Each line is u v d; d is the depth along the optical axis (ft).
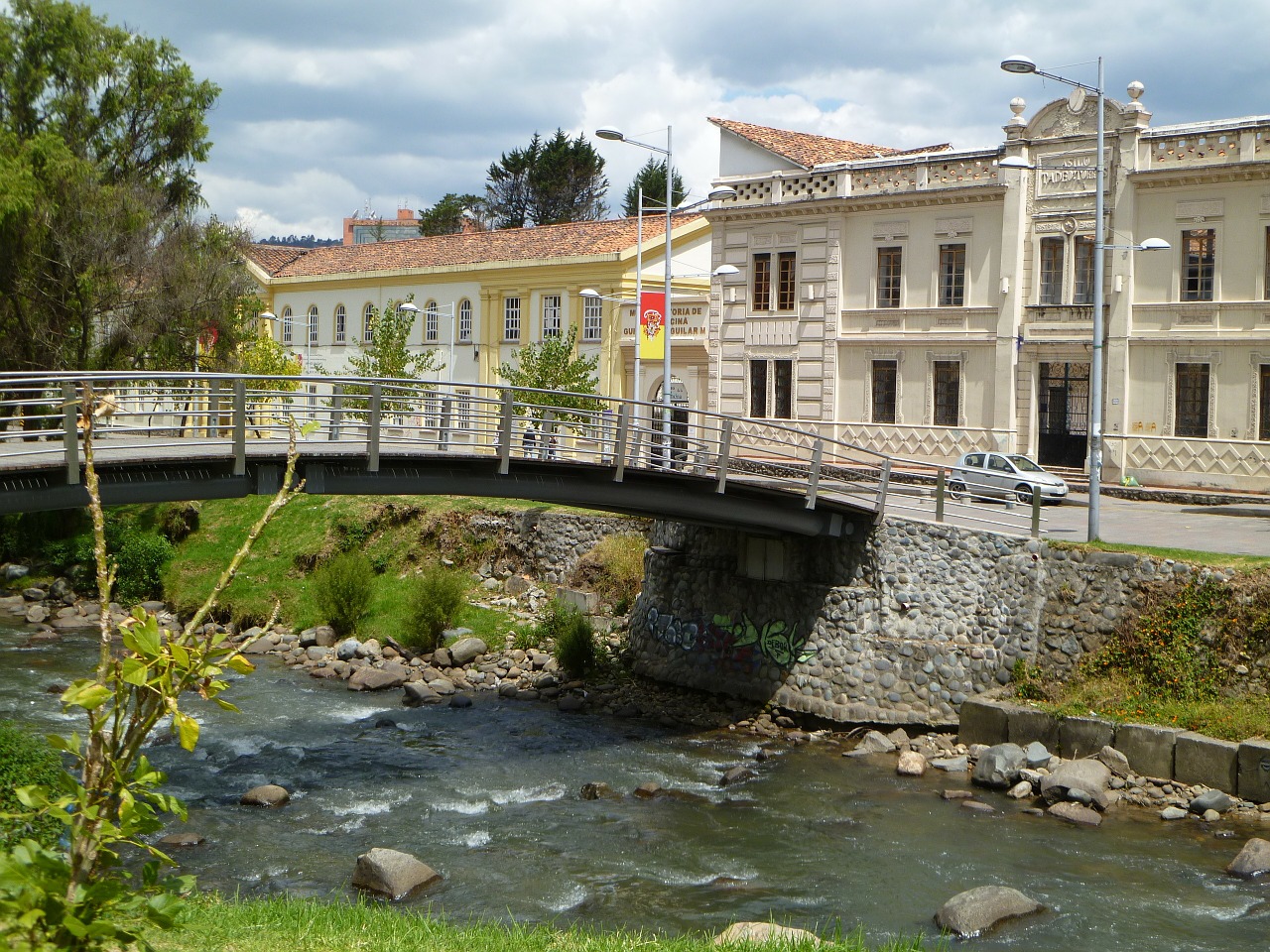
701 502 82.23
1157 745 72.64
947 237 142.82
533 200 329.72
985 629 85.35
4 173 131.13
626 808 68.74
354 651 106.01
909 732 85.40
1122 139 130.21
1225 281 125.39
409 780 73.36
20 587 131.95
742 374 159.22
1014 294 137.59
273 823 64.69
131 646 20.72
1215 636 78.18
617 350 168.14
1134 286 130.72
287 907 42.19
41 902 19.69
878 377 148.97
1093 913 53.31
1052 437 138.41
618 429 77.87
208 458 64.23
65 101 149.07
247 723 85.87
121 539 130.31
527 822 65.87
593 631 104.58
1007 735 79.25
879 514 89.20
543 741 83.05
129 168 154.92
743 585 94.68
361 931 38.19
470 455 73.41
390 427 72.54
